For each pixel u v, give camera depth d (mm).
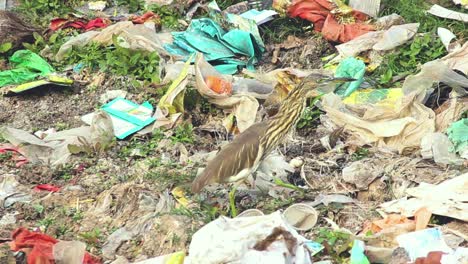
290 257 8625
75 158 12328
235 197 11141
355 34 15156
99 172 12016
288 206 10969
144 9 16875
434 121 12258
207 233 8852
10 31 15305
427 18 15430
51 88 14328
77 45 15219
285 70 13680
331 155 12133
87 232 10727
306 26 15867
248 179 11336
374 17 15609
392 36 14547
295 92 10781
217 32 15242
